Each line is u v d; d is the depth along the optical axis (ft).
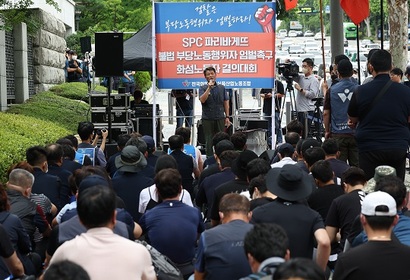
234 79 51.39
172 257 24.21
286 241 15.88
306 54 181.06
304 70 57.82
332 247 25.44
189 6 50.75
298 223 21.88
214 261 19.61
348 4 56.13
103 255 17.07
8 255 22.26
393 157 30.83
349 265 17.94
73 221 21.68
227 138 38.81
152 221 24.36
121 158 30.45
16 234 23.98
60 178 33.01
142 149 36.04
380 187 21.16
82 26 147.95
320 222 22.06
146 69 61.82
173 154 37.70
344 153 39.99
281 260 15.19
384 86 30.89
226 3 50.80
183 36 51.01
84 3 147.23
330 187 27.02
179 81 51.24
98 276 16.88
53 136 55.47
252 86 51.44
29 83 88.17
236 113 60.80
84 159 39.60
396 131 30.83
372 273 17.78
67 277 12.78
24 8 68.85
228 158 30.63
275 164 32.37
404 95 30.83
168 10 50.75
